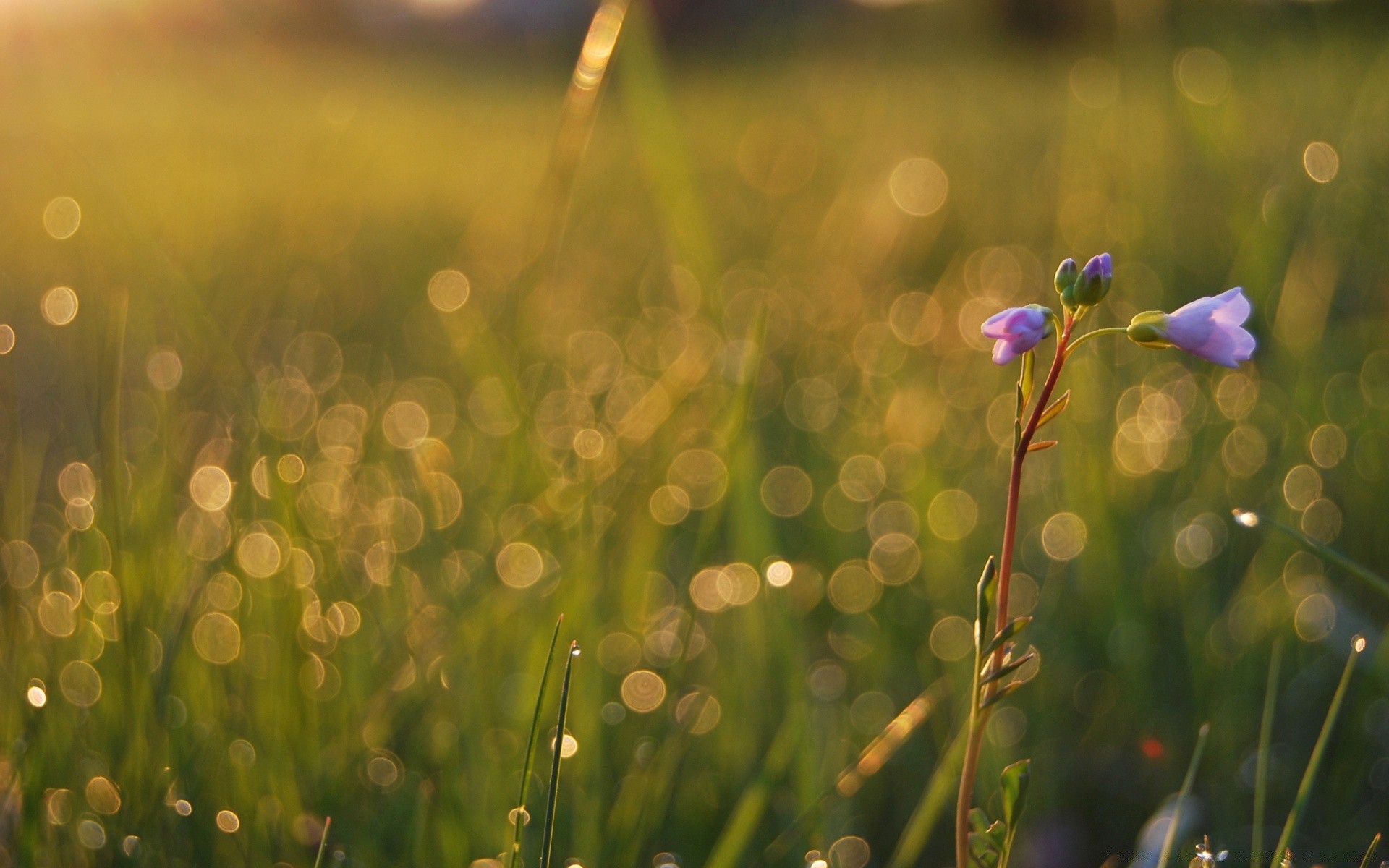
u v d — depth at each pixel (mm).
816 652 540
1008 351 390
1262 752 425
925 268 1146
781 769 448
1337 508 579
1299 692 492
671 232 578
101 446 471
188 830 437
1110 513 545
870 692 505
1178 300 765
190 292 522
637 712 484
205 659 466
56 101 2393
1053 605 523
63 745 443
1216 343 388
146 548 459
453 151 2092
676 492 630
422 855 437
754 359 485
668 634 496
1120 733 489
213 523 501
